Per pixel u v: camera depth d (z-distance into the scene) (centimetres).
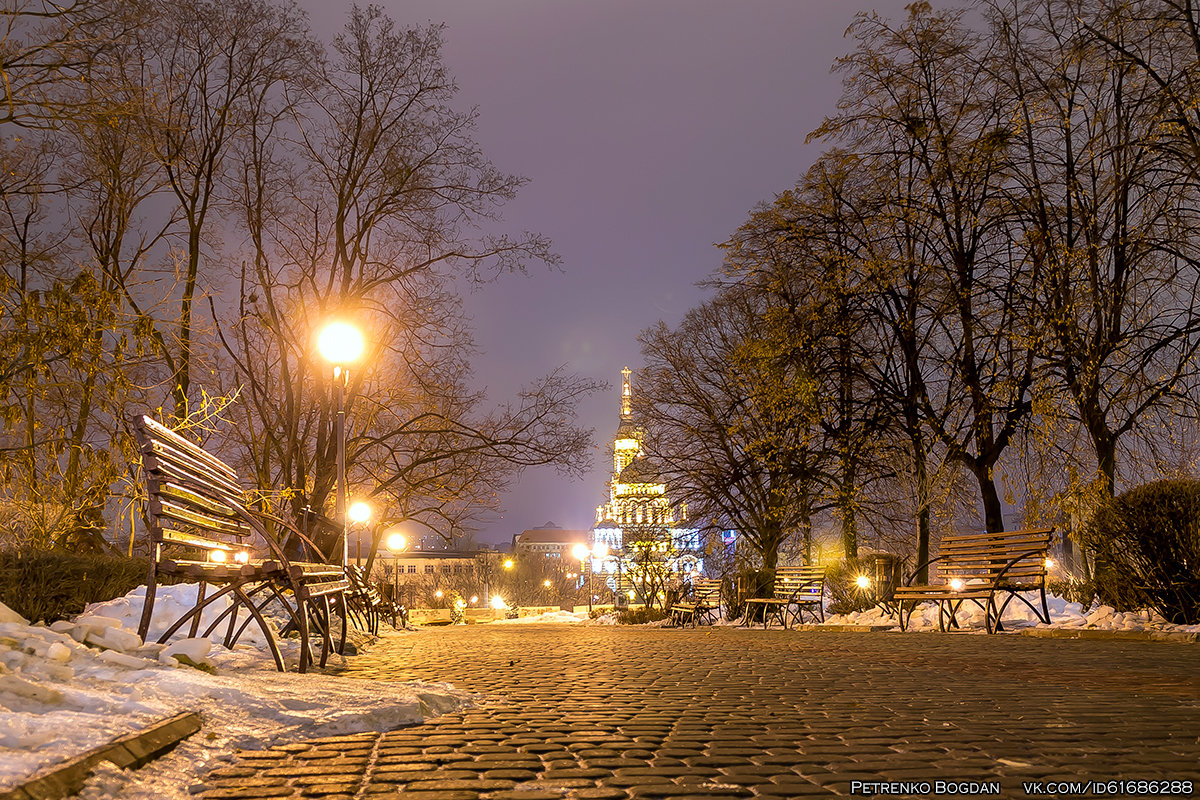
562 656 992
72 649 499
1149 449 1908
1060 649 1052
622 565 3453
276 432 2477
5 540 1199
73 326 1109
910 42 2152
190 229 2200
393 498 2561
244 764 398
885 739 472
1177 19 1794
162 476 602
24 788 286
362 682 612
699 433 3209
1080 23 1931
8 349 1091
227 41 2252
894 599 1631
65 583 879
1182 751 436
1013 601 1514
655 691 677
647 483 3300
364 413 2581
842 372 2377
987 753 433
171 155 2045
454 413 2602
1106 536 1304
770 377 2433
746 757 426
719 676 786
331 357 1426
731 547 3161
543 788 363
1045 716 546
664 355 3359
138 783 340
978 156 2059
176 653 557
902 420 2398
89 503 1237
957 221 2144
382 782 371
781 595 2081
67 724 360
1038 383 1988
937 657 974
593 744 457
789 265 2455
